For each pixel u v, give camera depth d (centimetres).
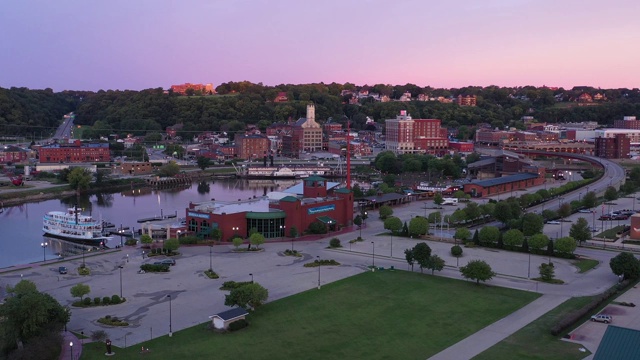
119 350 12681
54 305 13050
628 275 17300
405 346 12925
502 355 12338
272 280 18012
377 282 17700
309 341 13212
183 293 16800
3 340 12175
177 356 12375
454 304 15662
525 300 15912
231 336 13475
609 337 10619
